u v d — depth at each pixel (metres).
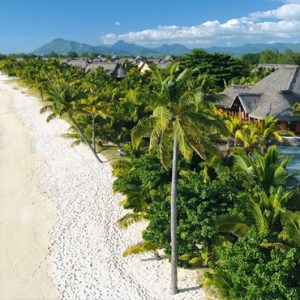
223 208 20.73
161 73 19.11
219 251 17.91
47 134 57.22
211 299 20.22
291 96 52.69
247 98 54.94
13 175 41.59
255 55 168.25
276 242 17.27
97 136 46.91
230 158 27.09
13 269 24.48
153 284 21.97
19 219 31.19
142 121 17.66
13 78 128.50
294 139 45.75
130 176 27.78
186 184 22.14
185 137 17.30
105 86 68.88
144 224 28.58
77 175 39.84
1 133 59.94
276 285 14.57
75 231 28.56
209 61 90.44
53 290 22.25
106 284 22.38
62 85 46.88
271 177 23.42
